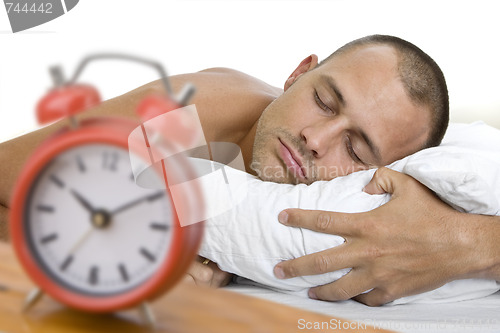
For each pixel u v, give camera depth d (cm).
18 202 40
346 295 93
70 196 40
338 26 317
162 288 39
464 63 285
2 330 36
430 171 93
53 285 40
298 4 319
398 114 116
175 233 39
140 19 316
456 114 235
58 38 291
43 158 39
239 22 324
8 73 275
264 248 92
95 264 40
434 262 92
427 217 93
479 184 91
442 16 289
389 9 303
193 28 325
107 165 40
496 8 280
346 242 91
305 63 149
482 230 93
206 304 45
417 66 122
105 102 112
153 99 40
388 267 91
